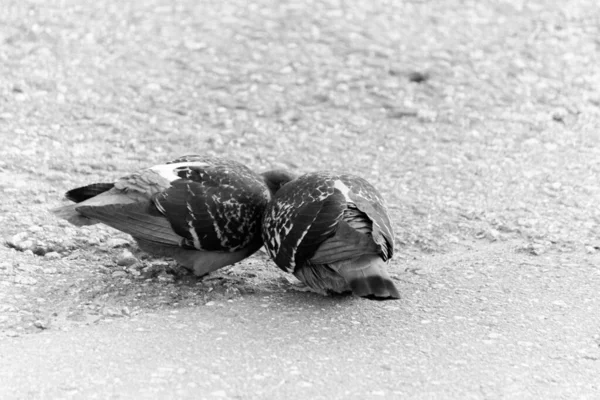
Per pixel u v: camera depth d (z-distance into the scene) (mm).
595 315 10469
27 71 17625
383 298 9602
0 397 8141
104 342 9352
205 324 9945
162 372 8719
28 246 11609
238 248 11102
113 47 19172
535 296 10984
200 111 17172
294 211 10398
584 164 15719
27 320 9812
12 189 13188
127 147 15477
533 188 14805
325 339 9672
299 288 11258
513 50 20172
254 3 21906
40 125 15742
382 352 9391
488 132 16938
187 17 20891
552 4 22797
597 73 19359
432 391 8602
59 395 8211
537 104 18047
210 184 10914
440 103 17953
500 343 9688
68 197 11203
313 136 16641
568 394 8656
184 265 11258
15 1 20625
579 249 12586
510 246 12750
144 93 17562
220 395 8336
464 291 11141
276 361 9070
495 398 8516
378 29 20891
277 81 18500
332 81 18578
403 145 16422
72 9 20641
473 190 14719
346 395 8453
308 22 20984
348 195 10422
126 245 12125
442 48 20125
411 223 13461
